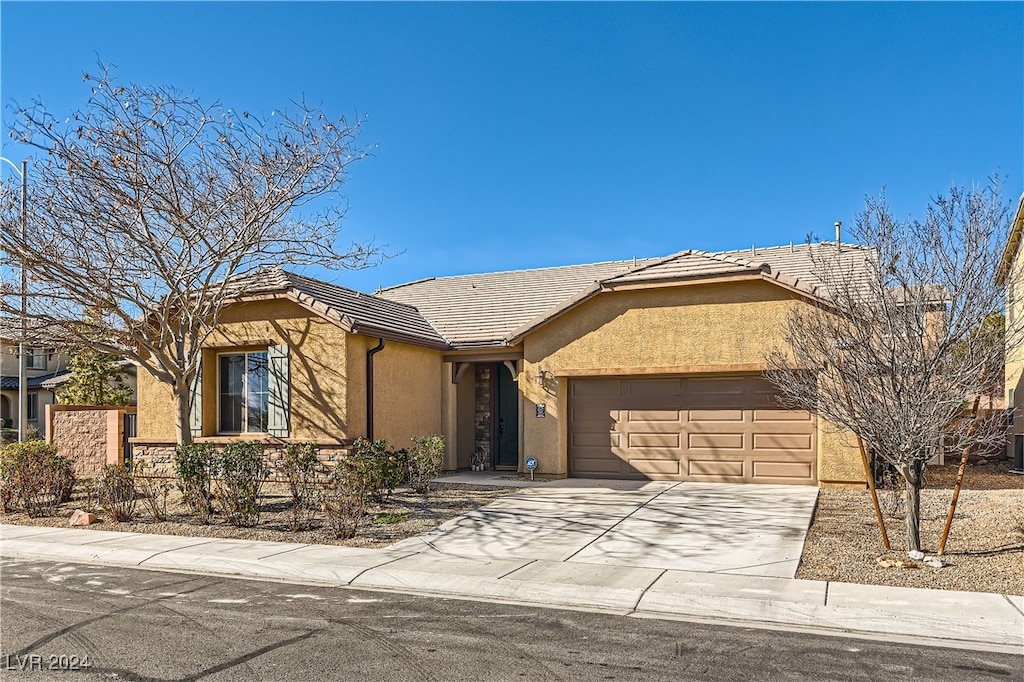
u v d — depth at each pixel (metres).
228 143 13.38
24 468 13.51
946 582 7.86
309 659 5.97
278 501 13.77
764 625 6.91
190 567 9.41
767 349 14.48
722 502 12.82
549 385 16.38
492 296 21.77
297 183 13.63
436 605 7.59
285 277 15.80
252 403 16.17
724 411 15.20
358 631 6.70
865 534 10.20
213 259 13.34
